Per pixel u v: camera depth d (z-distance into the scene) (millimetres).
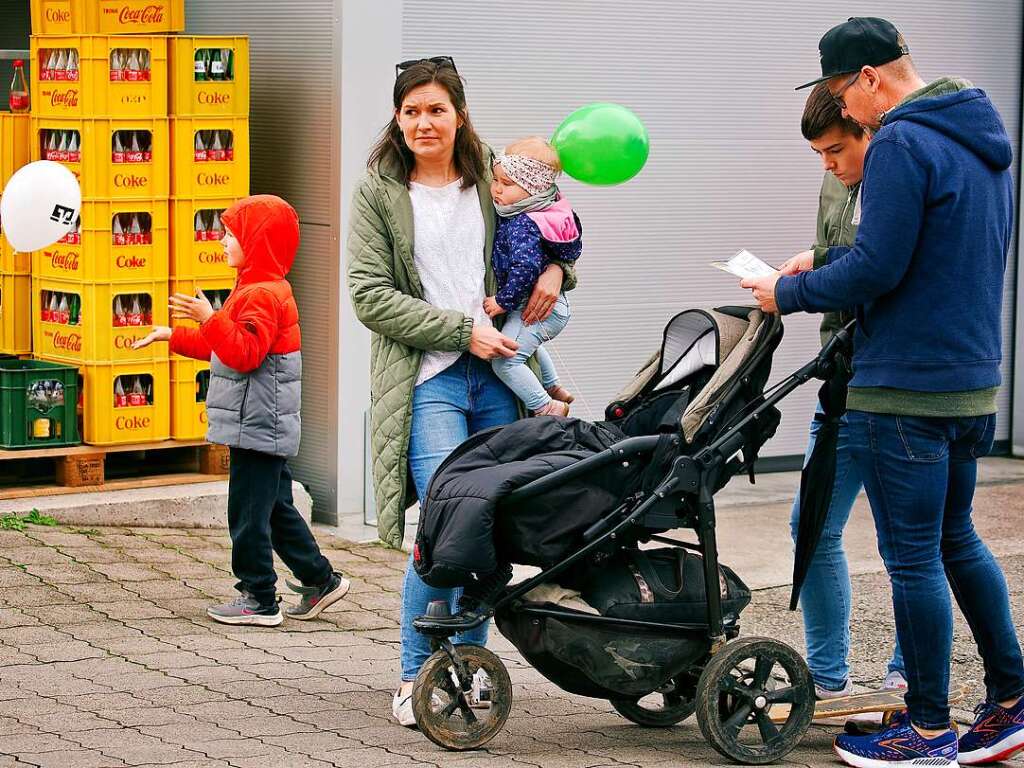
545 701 6551
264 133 10031
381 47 9562
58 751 5512
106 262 9094
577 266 10750
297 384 7418
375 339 6180
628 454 5559
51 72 9227
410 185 6090
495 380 6156
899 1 11875
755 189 11383
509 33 10289
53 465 9523
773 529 9969
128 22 9195
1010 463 12383
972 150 5434
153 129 9156
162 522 9148
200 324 7125
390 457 6055
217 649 7070
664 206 11039
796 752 5914
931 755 5586
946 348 5398
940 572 5562
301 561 7582
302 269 9867
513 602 5656
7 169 9422
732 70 11188
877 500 5574
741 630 7664
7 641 7004
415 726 5949
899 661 6352
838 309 5512
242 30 10156
